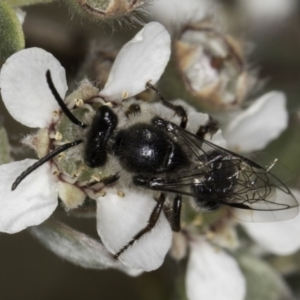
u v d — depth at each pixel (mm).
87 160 83
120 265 86
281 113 93
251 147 94
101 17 85
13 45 83
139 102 86
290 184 87
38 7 95
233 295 94
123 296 101
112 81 86
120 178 85
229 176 86
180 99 91
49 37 95
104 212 86
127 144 84
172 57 92
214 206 87
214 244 95
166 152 85
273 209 86
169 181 85
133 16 86
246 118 93
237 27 103
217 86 93
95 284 102
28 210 83
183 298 95
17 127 90
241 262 96
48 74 81
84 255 85
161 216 86
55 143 85
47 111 84
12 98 83
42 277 102
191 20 95
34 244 101
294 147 97
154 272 98
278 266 98
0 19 82
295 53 103
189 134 86
